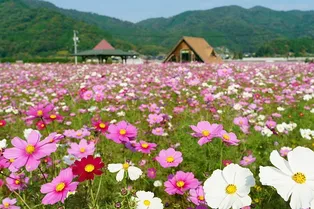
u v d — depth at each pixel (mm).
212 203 1319
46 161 2646
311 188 1175
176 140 4039
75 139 3670
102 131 2311
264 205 2443
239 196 1311
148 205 1813
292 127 4262
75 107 6086
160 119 3850
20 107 6336
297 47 107312
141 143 2270
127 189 1889
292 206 1140
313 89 6867
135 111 5746
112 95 7090
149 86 8398
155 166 3250
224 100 5746
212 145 3477
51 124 4664
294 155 1268
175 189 1879
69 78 11375
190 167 3256
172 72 13266
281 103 6008
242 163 2867
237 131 4289
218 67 17406
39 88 8969
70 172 1551
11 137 4246
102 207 1937
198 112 5281
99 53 39312
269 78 10641
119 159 3330
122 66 20359
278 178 1216
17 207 2064
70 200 1705
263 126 4406
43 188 1502
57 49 96125
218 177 1394
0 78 12625
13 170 1906
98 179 2674
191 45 35781
